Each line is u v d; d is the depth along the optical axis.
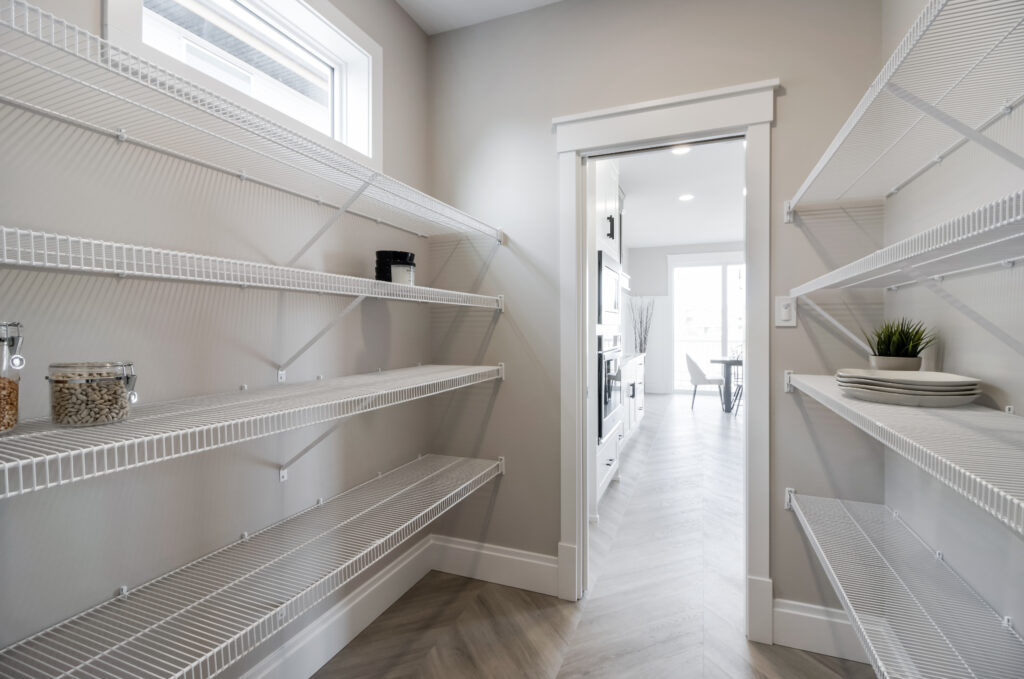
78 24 1.05
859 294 1.75
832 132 1.75
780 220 1.82
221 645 0.96
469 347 2.30
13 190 0.96
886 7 1.66
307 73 1.89
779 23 1.81
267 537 1.46
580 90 2.09
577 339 2.11
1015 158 0.76
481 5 2.15
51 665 0.91
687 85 1.93
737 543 2.63
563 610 2.04
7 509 0.95
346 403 1.29
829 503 1.75
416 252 2.26
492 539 2.28
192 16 1.51
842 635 1.75
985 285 1.12
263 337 1.50
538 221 2.17
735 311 7.75
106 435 0.83
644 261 8.05
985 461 0.68
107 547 1.12
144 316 1.18
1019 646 0.99
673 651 1.77
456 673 1.66
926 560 1.33
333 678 1.63
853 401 1.23
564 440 2.13
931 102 1.12
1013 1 0.80
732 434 5.09
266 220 1.50
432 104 2.36
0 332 0.85
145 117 1.17
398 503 1.76
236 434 0.98
